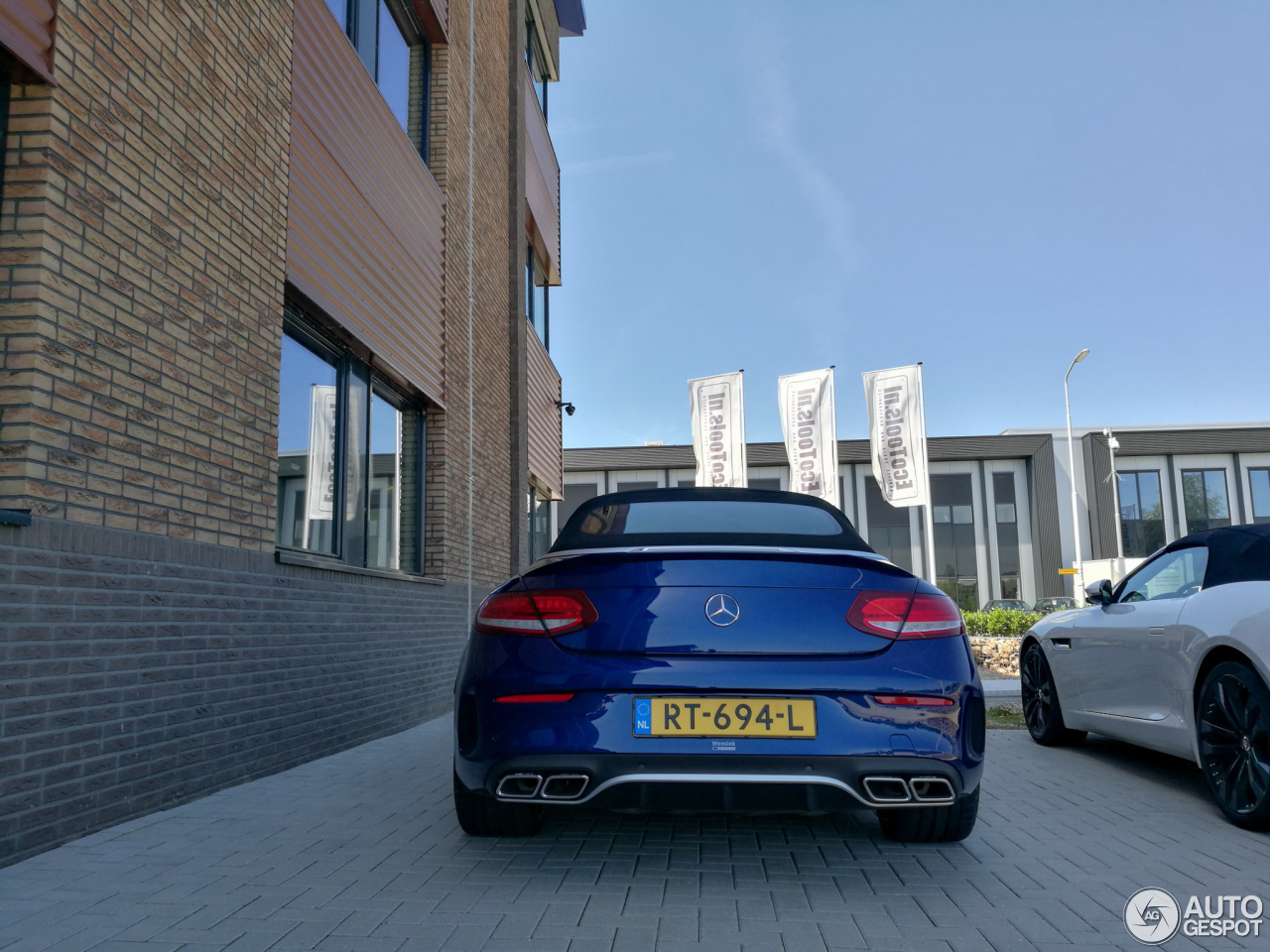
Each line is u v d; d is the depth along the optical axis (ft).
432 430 27.99
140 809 12.15
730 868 10.01
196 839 11.14
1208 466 123.13
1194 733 13.09
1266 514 121.39
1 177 10.51
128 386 12.04
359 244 21.36
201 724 13.64
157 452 12.69
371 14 24.36
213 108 14.60
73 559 10.80
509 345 39.09
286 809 12.91
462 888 9.26
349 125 21.04
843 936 7.91
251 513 15.47
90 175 11.36
